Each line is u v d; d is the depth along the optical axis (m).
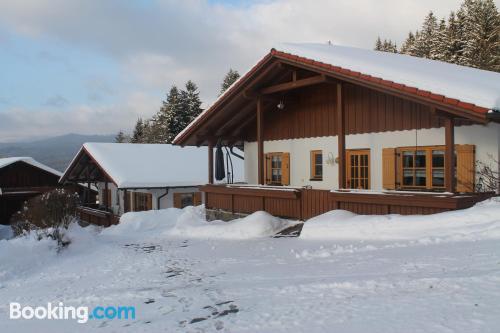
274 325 4.42
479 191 9.32
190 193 22.09
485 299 4.27
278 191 11.88
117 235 15.08
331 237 9.23
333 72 10.02
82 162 25.78
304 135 13.30
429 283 5.00
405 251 6.93
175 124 54.03
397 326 3.88
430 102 8.30
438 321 3.87
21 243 11.84
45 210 14.12
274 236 10.88
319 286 5.58
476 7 35.75
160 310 5.66
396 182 10.87
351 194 10.09
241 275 7.07
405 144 10.70
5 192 27.91
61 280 8.95
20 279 9.83
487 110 7.49
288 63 11.16
